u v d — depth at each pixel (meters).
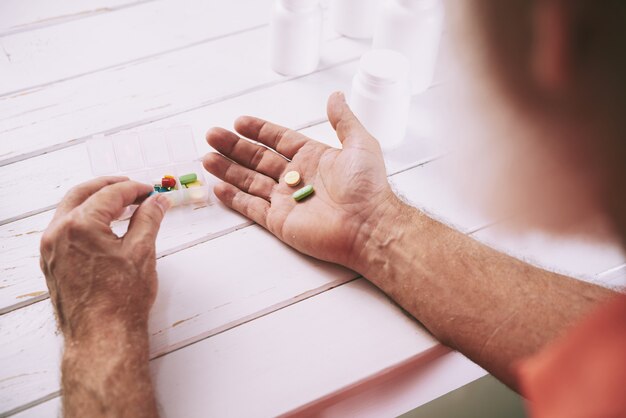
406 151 0.87
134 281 0.72
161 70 0.92
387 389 0.76
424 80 0.91
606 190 0.27
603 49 0.23
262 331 0.75
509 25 0.24
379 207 0.78
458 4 0.27
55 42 0.94
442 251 0.75
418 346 0.75
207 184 0.84
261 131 0.84
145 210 0.75
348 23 0.96
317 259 0.80
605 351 0.53
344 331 0.75
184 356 0.73
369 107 0.84
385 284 0.76
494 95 0.26
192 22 0.98
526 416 0.94
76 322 0.70
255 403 0.71
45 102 0.89
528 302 0.72
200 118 0.89
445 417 0.94
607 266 0.79
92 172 0.83
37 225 0.80
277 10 0.89
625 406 0.51
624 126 0.24
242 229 0.81
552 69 0.24
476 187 0.31
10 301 0.76
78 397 0.68
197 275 0.78
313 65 0.93
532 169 0.28
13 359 0.73
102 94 0.90
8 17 0.96
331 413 0.74
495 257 0.75
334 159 0.81
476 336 0.72
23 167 0.84
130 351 0.69
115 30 0.96
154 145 0.85
